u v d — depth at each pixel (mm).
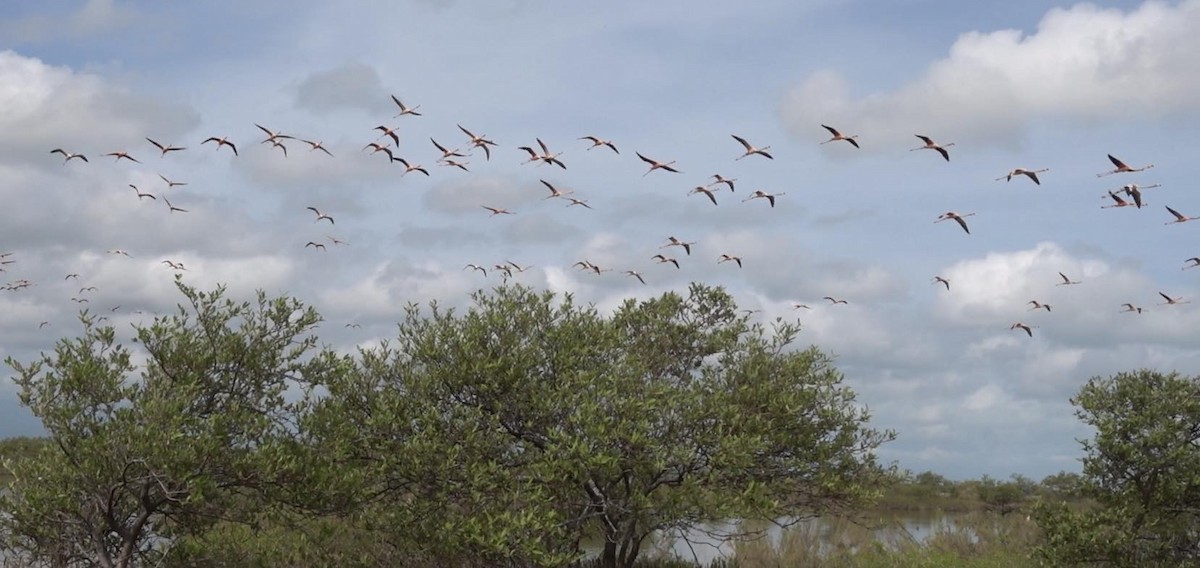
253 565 19781
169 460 16266
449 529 18703
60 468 17281
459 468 19984
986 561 28344
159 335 18250
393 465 20000
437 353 20875
